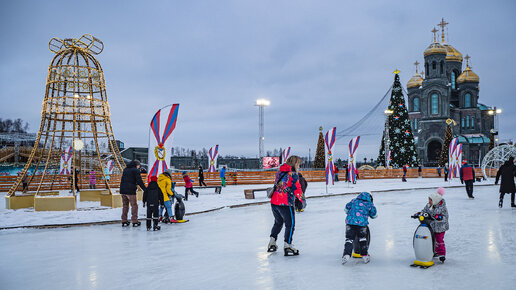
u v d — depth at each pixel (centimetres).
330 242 867
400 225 1109
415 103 9956
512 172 1505
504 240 866
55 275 615
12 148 3766
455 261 676
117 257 735
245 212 1467
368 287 530
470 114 9938
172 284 558
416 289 520
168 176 1191
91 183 2175
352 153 2995
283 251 775
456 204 1683
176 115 1373
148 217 1062
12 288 552
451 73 10469
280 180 738
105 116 1636
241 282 561
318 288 528
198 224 1165
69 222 1152
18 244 867
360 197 681
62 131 1537
